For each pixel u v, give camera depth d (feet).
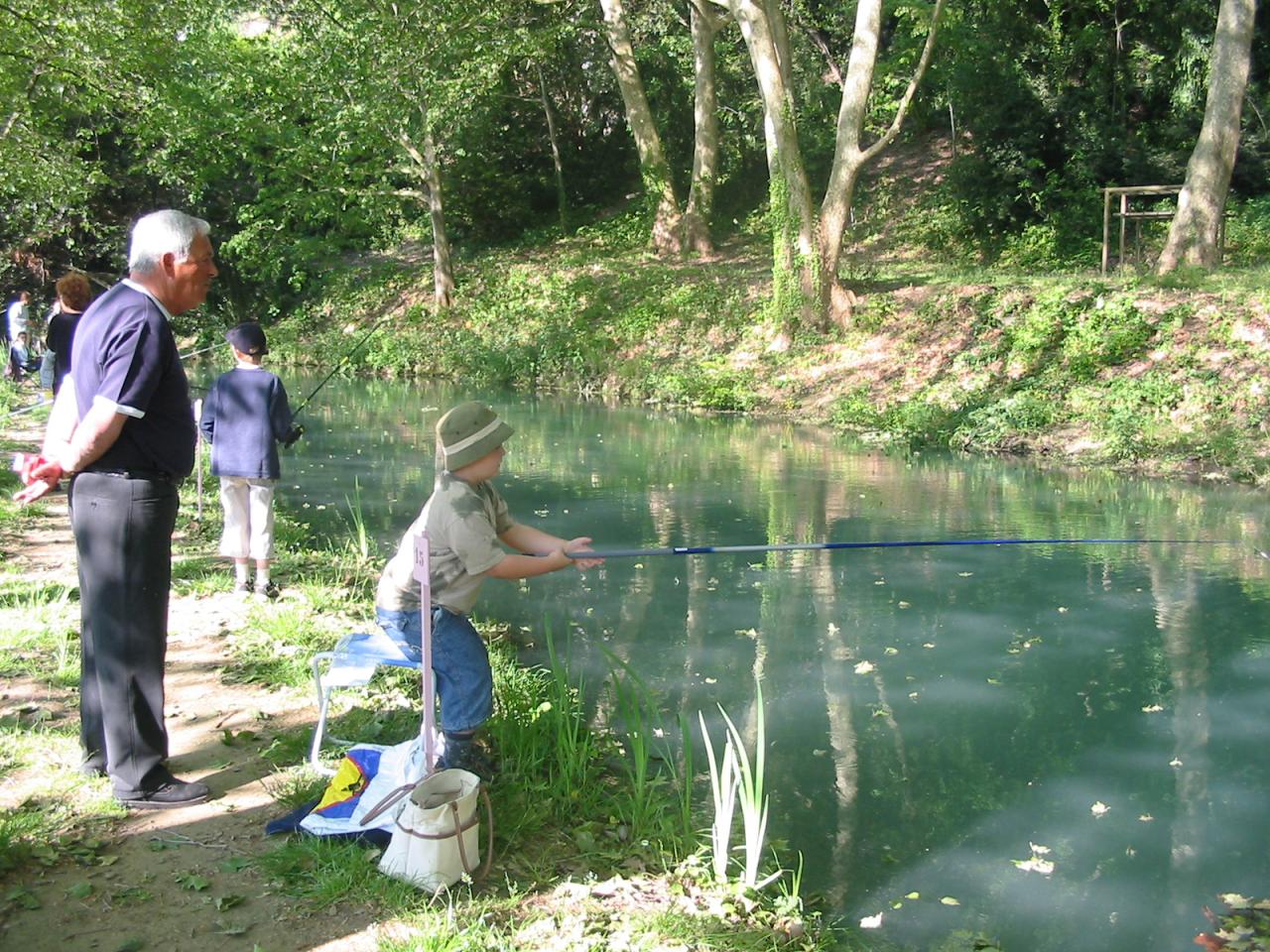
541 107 105.60
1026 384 48.88
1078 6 76.23
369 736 14.73
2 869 11.06
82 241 97.04
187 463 12.44
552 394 69.51
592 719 17.26
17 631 18.19
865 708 18.12
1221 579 25.57
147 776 12.63
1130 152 71.87
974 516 31.76
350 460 42.47
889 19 90.38
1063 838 14.03
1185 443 40.50
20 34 48.83
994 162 76.18
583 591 24.75
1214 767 16.07
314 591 21.63
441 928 10.37
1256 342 44.52
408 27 77.00
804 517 31.76
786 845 13.73
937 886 12.86
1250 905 12.48
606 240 96.27
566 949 10.36
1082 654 20.66
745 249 86.69
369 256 105.81
